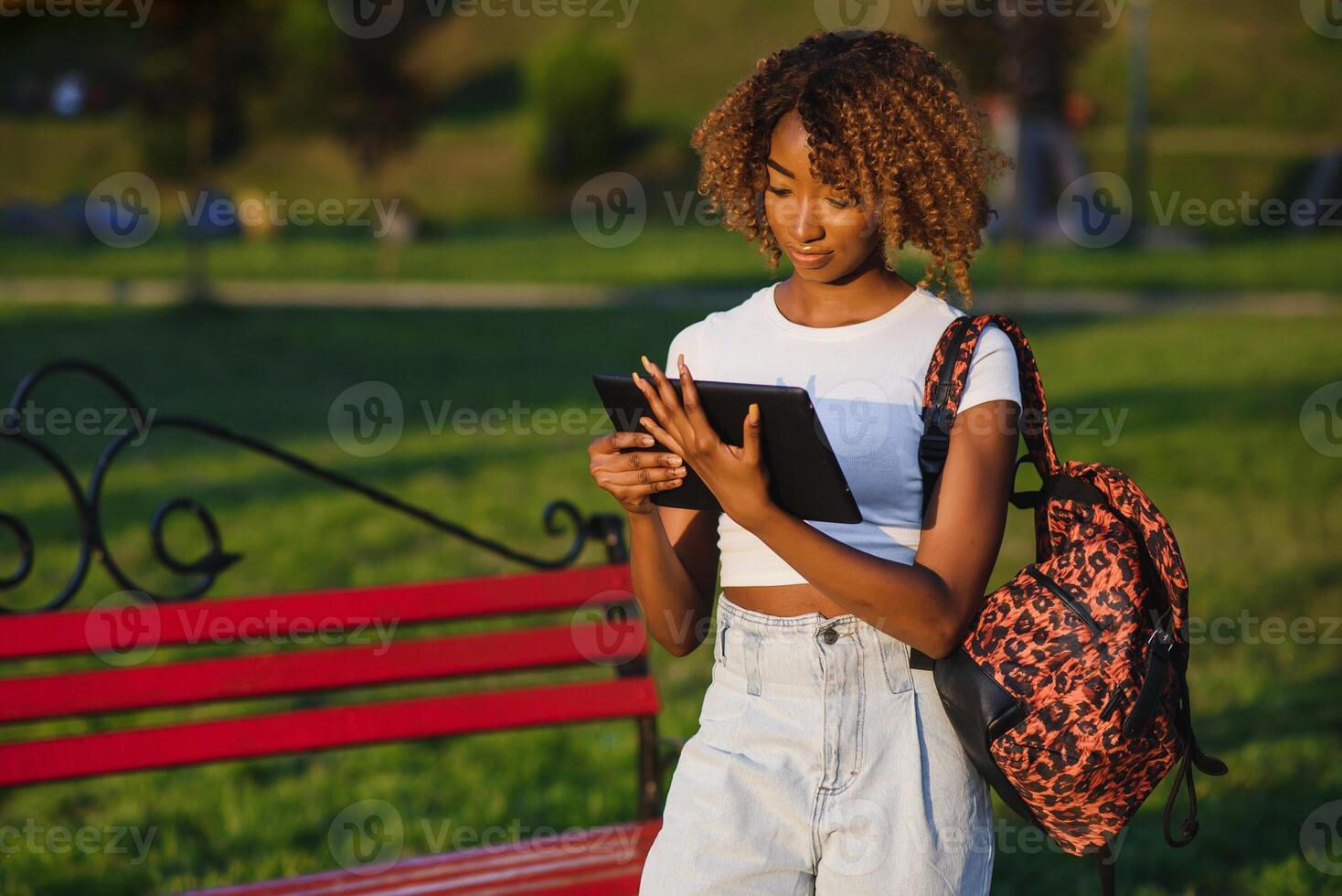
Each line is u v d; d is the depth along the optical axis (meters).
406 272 58.56
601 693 8.27
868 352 5.12
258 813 10.91
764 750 5.12
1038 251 62.09
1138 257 60.47
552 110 86.19
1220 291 50.97
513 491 21.58
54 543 18.55
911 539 5.08
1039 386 5.14
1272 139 81.69
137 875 9.80
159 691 7.46
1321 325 40.75
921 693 5.06
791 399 4.42
